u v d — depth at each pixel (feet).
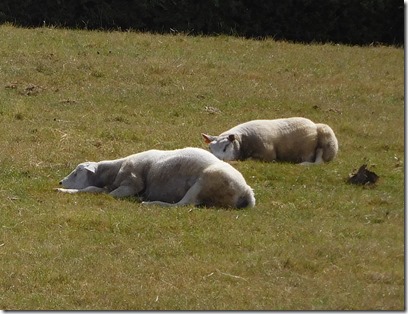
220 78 93.40
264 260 49.32
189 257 49.73
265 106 86.07
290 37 130.21
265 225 53.93
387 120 84.43
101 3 128.06
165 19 128.67
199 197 56.24
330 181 64.34
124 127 76.18
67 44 100.32
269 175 64.54
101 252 50.16
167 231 52.70
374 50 111.45
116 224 53.26
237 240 51.57
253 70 97.50
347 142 75.97
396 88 95.09
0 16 124.47
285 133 68.59
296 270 48.65
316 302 44.80
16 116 77.82
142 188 58.39
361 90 93.81
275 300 45.09
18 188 59.31
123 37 105.91
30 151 67.56
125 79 90.74
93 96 85.20
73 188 59.57
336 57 105.91
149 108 82.99
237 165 65.67
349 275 48.08
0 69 90.12
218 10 129.29
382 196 61.00
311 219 55.83
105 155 68.13
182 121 79.77
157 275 47.65
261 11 129.90
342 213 57.47
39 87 86.38
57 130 73.77
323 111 85.97
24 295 45.52
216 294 45.62
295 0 129.39
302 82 95.04
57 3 126.62
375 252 50.70
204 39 109.50
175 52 101.55
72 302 44.98
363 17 128.67
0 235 51.80
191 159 56.95
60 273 47.42
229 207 56.18
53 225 53.47
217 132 76.38
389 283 47.44
